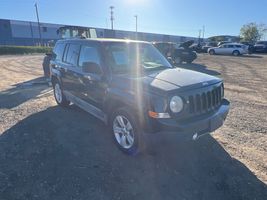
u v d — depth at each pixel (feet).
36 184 11.02
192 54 62.44
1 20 201.05
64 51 19.93
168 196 10.28
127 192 10.53
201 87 12.14
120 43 15.67
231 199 10.11
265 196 10.27
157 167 12.34
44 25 228.02
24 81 35.78
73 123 17.95
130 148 13.00
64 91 20.36
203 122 11.78
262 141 15.17
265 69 51.65
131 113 12.30
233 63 65.31
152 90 11.48
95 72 14.37
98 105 15.20
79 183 11.10
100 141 15.10
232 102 23.97
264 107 22.31
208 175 11.68
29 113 20.29
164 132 11.07
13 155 13.47
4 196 10.23
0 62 68.39
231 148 14.23
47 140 15.26
